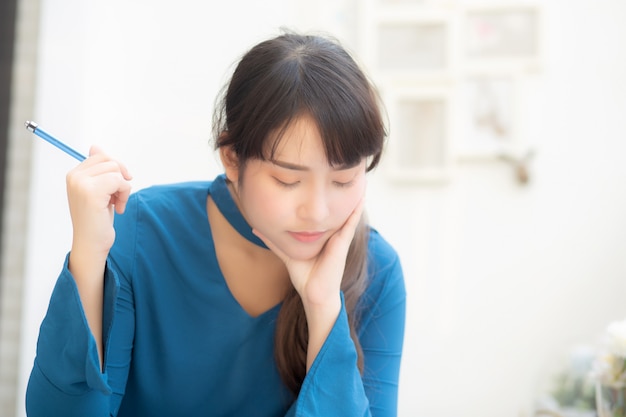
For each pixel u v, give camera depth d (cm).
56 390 92
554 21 246
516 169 244
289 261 99
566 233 244
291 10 253
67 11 238
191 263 104
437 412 246
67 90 237
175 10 249
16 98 246
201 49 248
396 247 249
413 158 249
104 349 93
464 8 249
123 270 102
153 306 104
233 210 102
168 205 107
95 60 243
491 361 245
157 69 248
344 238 99
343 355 96
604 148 243
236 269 105
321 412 94
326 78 85
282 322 103
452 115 246
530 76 247
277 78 85
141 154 246
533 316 244
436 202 249
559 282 243
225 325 104
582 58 244
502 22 248
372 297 108
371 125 86
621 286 241
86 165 93
